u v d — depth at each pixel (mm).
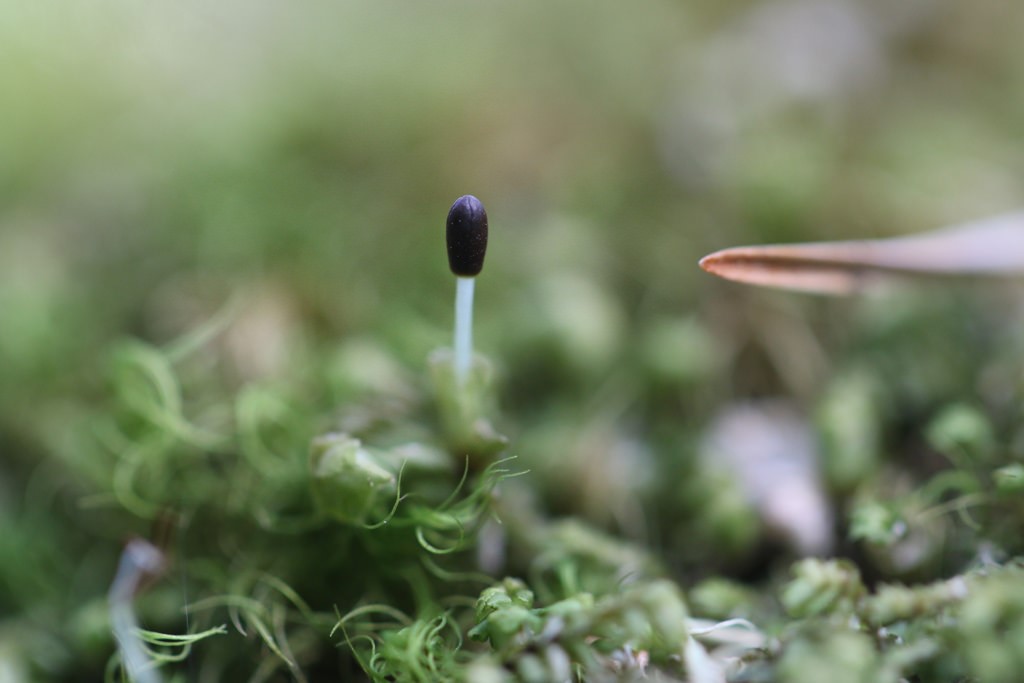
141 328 50
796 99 57
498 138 58
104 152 58
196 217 53
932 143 57
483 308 49
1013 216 45
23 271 51
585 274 50
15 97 60
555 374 46
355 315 49
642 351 47
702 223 52
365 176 56
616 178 55
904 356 46
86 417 46
